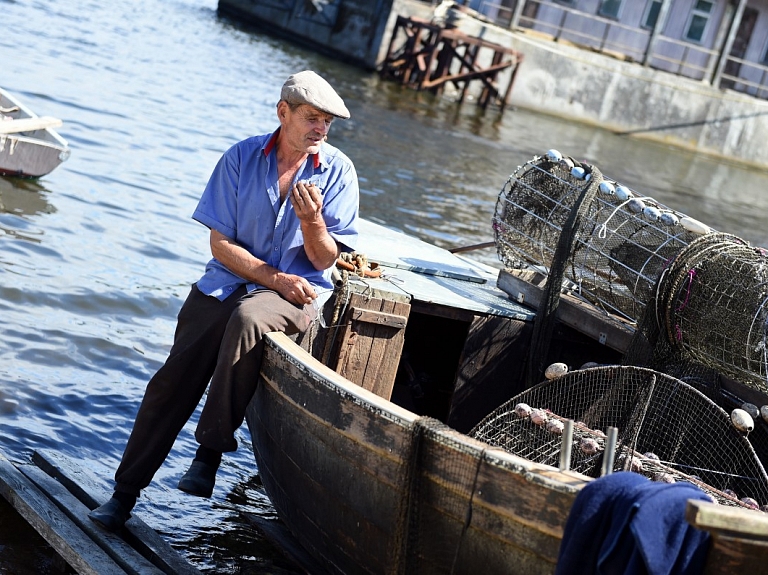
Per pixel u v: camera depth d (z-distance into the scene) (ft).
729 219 60.80
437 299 15.49
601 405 13.65
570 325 16.49
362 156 49.93
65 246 25.57
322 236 12.85
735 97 97.55
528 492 9.93
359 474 11.57
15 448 15.55
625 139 92.02
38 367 18.56
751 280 13.85
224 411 12.40
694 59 101.24
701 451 13.12
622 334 15.62
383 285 15.61
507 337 15.99
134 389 18.71
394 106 74.54
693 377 14.62
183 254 27.40
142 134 41.68
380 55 90.58
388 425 11.07
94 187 31.78
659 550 8.76
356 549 12.06
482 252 35.78
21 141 29.45
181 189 34.47
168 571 12.43
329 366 14.82
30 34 59.16
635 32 99.66
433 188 46.16
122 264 25.30
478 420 16.16
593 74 94.22
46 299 21.68
